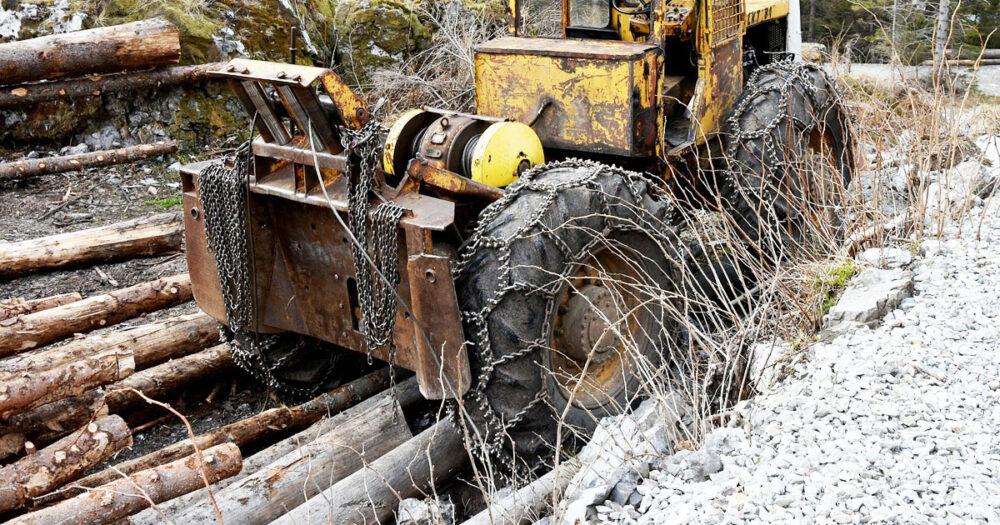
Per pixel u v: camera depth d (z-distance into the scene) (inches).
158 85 290.2
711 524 114.3
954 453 121.7
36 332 174.1
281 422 165.6
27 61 262.2
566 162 155.9
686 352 169.9
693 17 186.1
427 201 144.4
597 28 181.5
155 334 182.5
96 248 226.5
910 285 166.9
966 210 201.2
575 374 157.5
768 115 196.9
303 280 163.8
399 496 136.8
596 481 130.5
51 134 298.8
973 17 478.6
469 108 319.6
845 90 263.0
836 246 185.8
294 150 149.4
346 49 340.5
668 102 198.4
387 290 143.4
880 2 428.8
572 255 146.2
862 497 115.0
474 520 130.7
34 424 139.3
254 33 318.0
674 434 136.7
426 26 356.2
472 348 141.3
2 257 216.4
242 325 163.9
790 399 137.7
